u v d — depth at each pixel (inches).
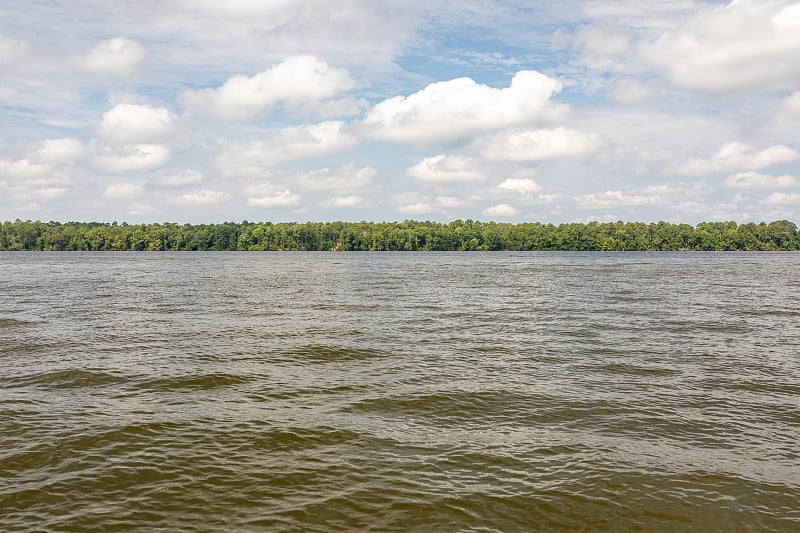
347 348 893.8
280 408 585.9
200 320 1205.1
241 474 429.4
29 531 352.2
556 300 1632.6
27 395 629.0
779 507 386.9
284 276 2844.5
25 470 435.8
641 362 800.9
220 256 6732.3
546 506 383.9
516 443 493.4
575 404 603.8
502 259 5526.6
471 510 377.7
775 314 1305.4
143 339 971.3
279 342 944.3
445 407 591.8
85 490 404.8
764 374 733.3
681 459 462.3
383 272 3230.8
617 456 466.3
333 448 478.3
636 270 3400.6
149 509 378.9
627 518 370.9
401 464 447.5
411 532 352.5
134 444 485.1
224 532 352.2
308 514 372.2
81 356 830.5
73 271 3314.5
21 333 1031.6
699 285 2203.5
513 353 863.1
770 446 493.0
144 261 5036.9
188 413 566.9
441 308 1434.5
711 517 373.4
